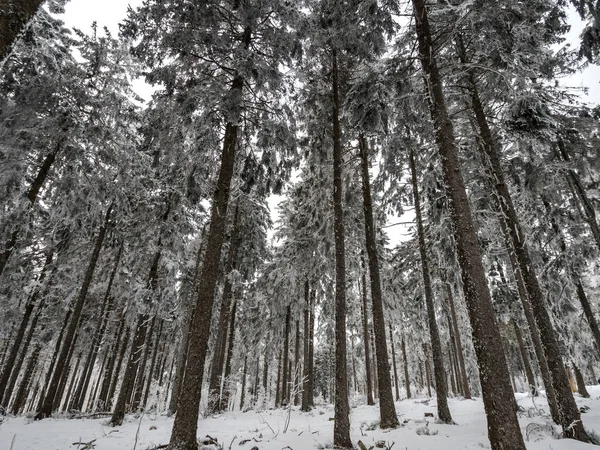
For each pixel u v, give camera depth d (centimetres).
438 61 947
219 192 906
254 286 2388
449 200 699
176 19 865
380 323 1077
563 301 1299
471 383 2612
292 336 2589
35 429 1085
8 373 1644
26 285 1597
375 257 1158
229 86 1030
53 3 1170
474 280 619
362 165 1277
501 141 1154
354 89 880
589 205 1135
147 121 1008
